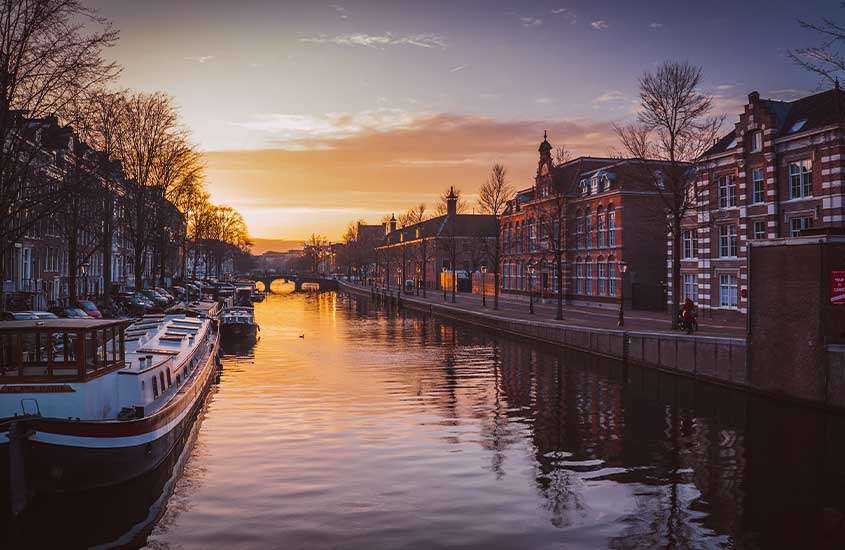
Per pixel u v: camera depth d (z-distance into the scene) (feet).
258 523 43.52
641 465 57.21
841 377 73.51
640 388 92.99
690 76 115.75
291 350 137.08
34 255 162.30
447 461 57.98
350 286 442.50
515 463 57.62
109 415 54.65
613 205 184.34
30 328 49.49
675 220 117.19
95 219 137.80
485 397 87.25
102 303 156.56
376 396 87.61
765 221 125.39
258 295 349.82
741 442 64.34
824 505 47.57
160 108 145.28
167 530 42.37
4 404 49.08
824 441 64.03
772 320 82.84
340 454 59.67
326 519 44.32
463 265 352.49
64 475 46.03
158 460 53.83
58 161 97.45
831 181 109.70
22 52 67.26
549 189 200.03
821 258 75.36
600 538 41.70
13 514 43.39
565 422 73.10
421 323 201.05
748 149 128.57
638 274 180.34
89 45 70.69
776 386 82.33
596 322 140.15
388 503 47.44
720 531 42.96
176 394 65.00
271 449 61.05
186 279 278.46
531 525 43.68
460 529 42.83
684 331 110.73
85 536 41.57
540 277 227.81
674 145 116.57
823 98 116.88
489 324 175.11
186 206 204.85
